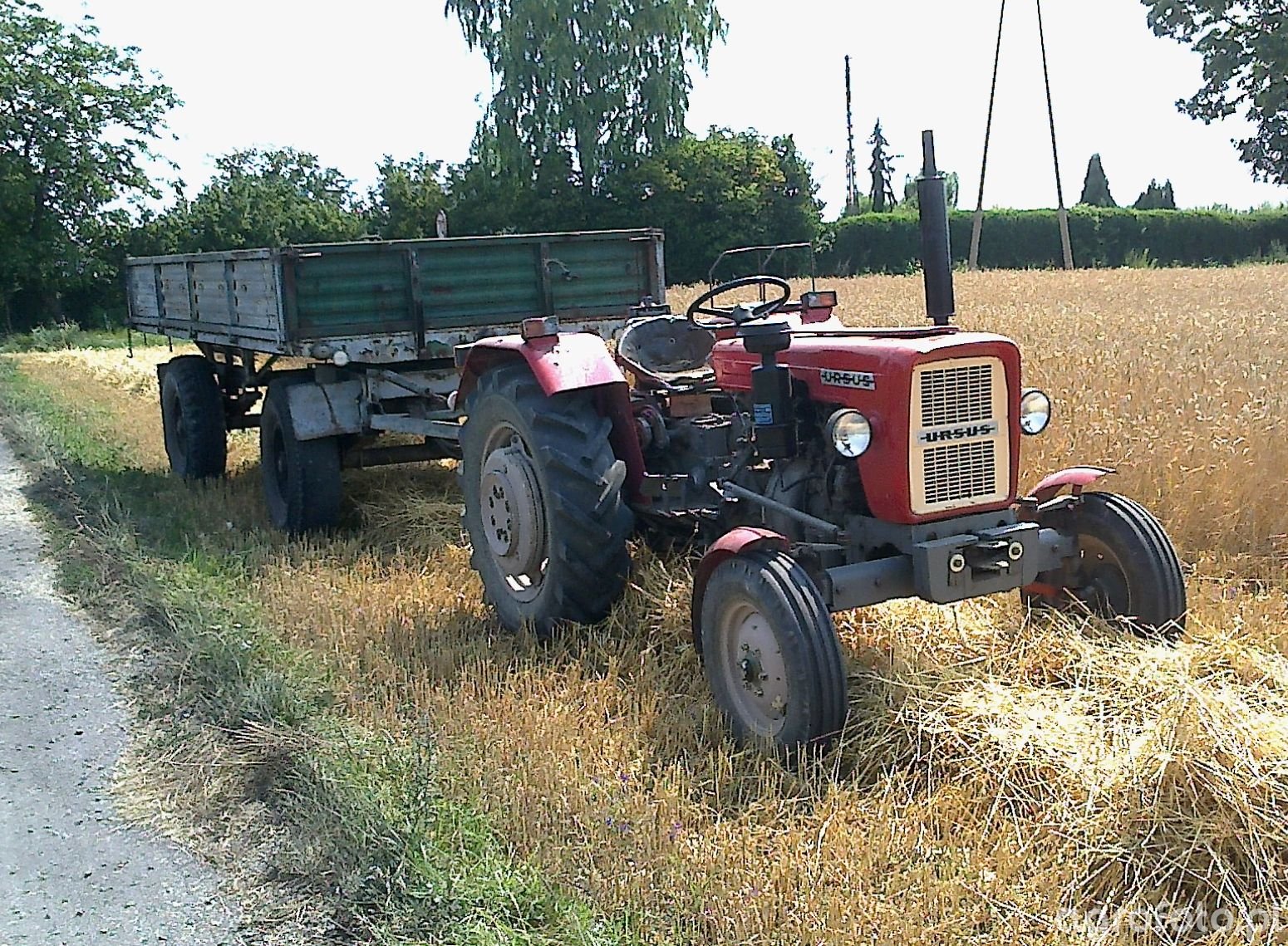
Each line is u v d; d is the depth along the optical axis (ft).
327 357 21.59
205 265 26.48
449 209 129.80
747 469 15.75
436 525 22.59
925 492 13.05
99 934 10.57
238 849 11.91
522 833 11.16
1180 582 13.78
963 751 12.09
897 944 9.36
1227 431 22.31
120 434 37.68
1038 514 14.46
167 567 20.52
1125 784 10.87
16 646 17.93
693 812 11.57
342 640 16.63
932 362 12.94
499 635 17.08
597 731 13.37
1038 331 39.42
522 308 23.71
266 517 24.93
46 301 123.75
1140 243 138.72
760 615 12.73
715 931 9.65
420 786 11.64
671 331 18.85
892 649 14.23
